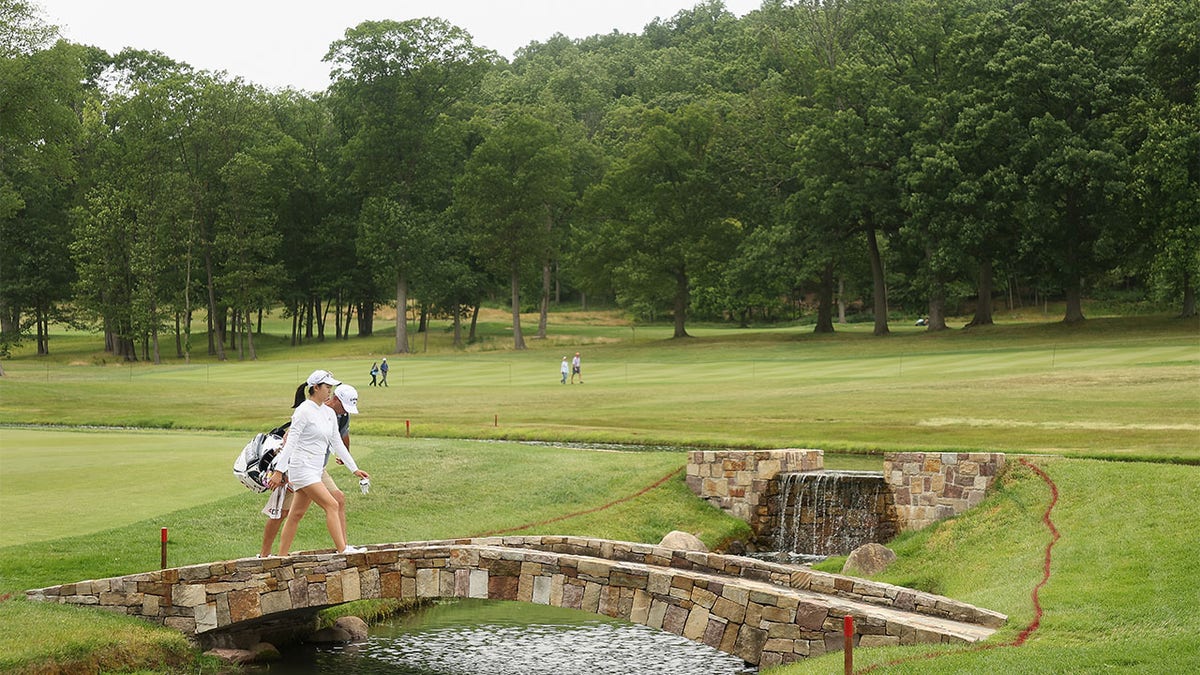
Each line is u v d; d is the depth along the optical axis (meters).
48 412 45.03
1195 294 70.62
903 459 20.97
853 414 36.19
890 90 73.25
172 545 16.34
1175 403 33.84
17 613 12.66
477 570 13.15
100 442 28.20
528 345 90.12
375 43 86.25
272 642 14.95
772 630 11.95
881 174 71.31
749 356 67.44
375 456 25.22
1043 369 46.12
